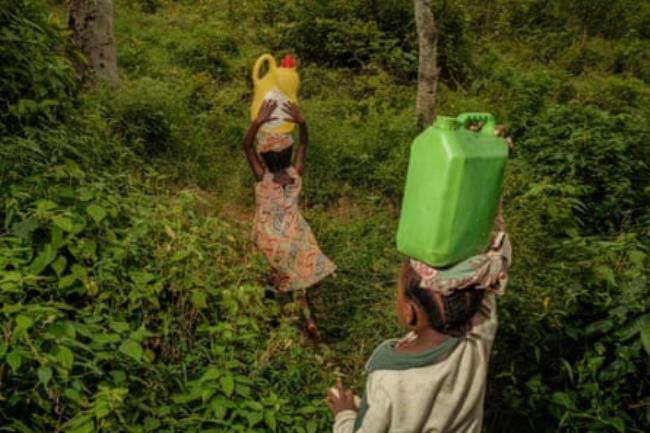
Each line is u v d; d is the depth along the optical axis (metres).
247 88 8.09
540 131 6.61
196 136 6.28
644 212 5.88
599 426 3.30
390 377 2.05
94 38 6.52
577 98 9.69
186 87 7.46
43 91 4.51
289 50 9.20
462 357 2.06
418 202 1.97
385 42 9.29
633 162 6.09
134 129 5.72
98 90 5.98
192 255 3.75
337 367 3.92
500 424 3.52
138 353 2.97
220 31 9.49
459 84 9.59
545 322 3.67
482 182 1.91
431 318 2.05
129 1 10.80
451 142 1.89
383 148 6.61
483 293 2.07
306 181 6.01
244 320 3.63
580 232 5.45
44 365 2.69
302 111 7.42
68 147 4.22
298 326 4.22
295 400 3.42
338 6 9.63
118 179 4.48
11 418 2.67
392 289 4.50
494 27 13.06
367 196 6.04
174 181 5.68
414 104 8.25
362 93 8.45
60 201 3.71
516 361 3.61
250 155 4.25
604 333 3.53
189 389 3.23
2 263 3.19
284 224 4.23
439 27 9.70
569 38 12.88
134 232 3.73
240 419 3.08
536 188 4.99
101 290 3.39
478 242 1.98
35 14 5.07
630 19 14.41
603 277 3.81
